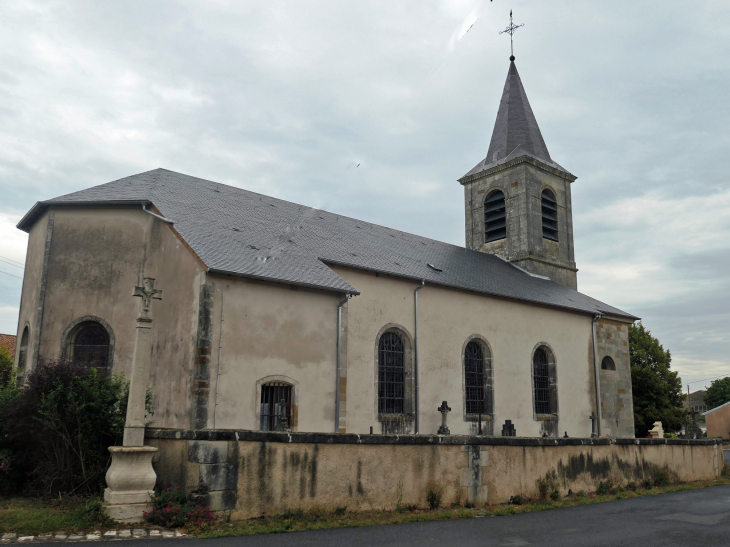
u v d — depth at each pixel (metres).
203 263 11.93
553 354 21.95
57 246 14.75
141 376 8.99
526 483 11.23
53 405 9.66
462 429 18.09
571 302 23.77
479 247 29.33
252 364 12.31
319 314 13.68
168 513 8.01
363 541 7.55
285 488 8.69
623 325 25.98
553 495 11.39
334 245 17.75
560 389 21.92
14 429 9.98
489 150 30.97
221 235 14.32
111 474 8.42
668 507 10.98
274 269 13.30
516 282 23.34
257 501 8.47
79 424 9.73
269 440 8.69
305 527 8.20
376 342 16.45
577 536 8.16
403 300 17.42
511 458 11.12
